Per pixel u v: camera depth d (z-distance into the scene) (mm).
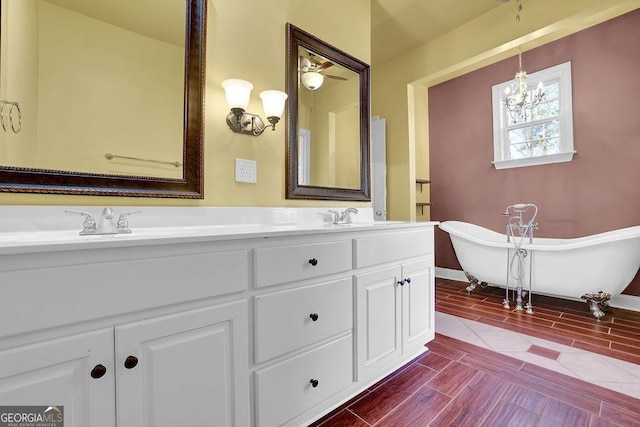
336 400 1304
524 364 1683
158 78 1302
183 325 872
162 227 1271
